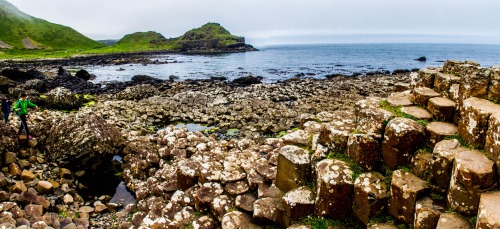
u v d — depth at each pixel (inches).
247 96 1219.9
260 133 758.5
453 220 189.5
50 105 1030.4
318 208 259.1
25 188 421.4
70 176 483.2
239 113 933.2
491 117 194.5
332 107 959.6
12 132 510.3
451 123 251.6
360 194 241.0
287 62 3577.8
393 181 229.0
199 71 2496.3
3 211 344.2
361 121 276.4
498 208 165.6
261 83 1679.4
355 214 247.9
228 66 3002.0
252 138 668.7
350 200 251.9
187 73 2343.8
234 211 301.1
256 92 1311.5
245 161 367.6
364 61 3745.1
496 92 219.9
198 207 325.7
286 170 295.1
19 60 3319.4
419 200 215.3
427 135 240.7
